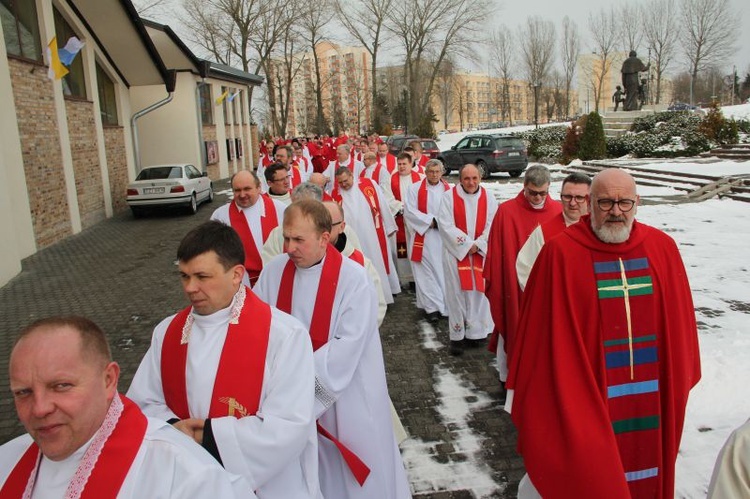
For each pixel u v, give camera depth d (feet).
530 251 14.11
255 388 7.31
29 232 39.63
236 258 7.41
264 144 66.39
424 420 15.57
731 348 18.98
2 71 37.19
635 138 91.40
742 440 5.90
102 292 29.84
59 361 4.97
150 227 50.47
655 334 9.57
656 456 9.65
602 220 9.51
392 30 172.24
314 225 9.63
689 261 30.81
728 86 264.72
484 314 20.25
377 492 9.87
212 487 5.34
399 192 31.60
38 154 42.52
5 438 15.49
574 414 9.07
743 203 47.65
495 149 78.79
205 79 85.87
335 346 9.45
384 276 24.53
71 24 51.62
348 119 296.30
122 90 63.67
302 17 145.59
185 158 82.48
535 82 204.95
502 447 14.10
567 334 9.53
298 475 7.87
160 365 7.68
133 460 5.25
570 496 8.97
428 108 191.21
